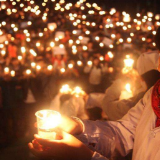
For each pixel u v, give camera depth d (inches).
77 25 471.8
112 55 302.8
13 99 281.9
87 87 289.6
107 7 700.0
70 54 350.3
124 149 51.2
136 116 51.7
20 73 288.4
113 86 90.6
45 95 270.8
